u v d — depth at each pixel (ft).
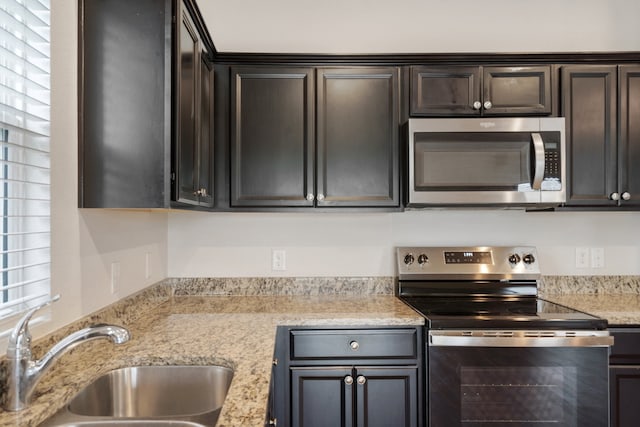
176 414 3.80
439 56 6.15
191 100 4.81
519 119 5.93
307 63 6.16
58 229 3.67
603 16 7.23
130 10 4.12
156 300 6.25
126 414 3.77
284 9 7.17
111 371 3.70
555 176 5.90
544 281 7.18
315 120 6.15
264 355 3.91
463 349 5.17
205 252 7.11
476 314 5.54
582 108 6.19
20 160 3.39
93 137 4.09
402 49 7.20
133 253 5.40
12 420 2.67
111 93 4.10
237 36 7.13
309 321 5.33
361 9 7.21
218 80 6.11
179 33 4.22
